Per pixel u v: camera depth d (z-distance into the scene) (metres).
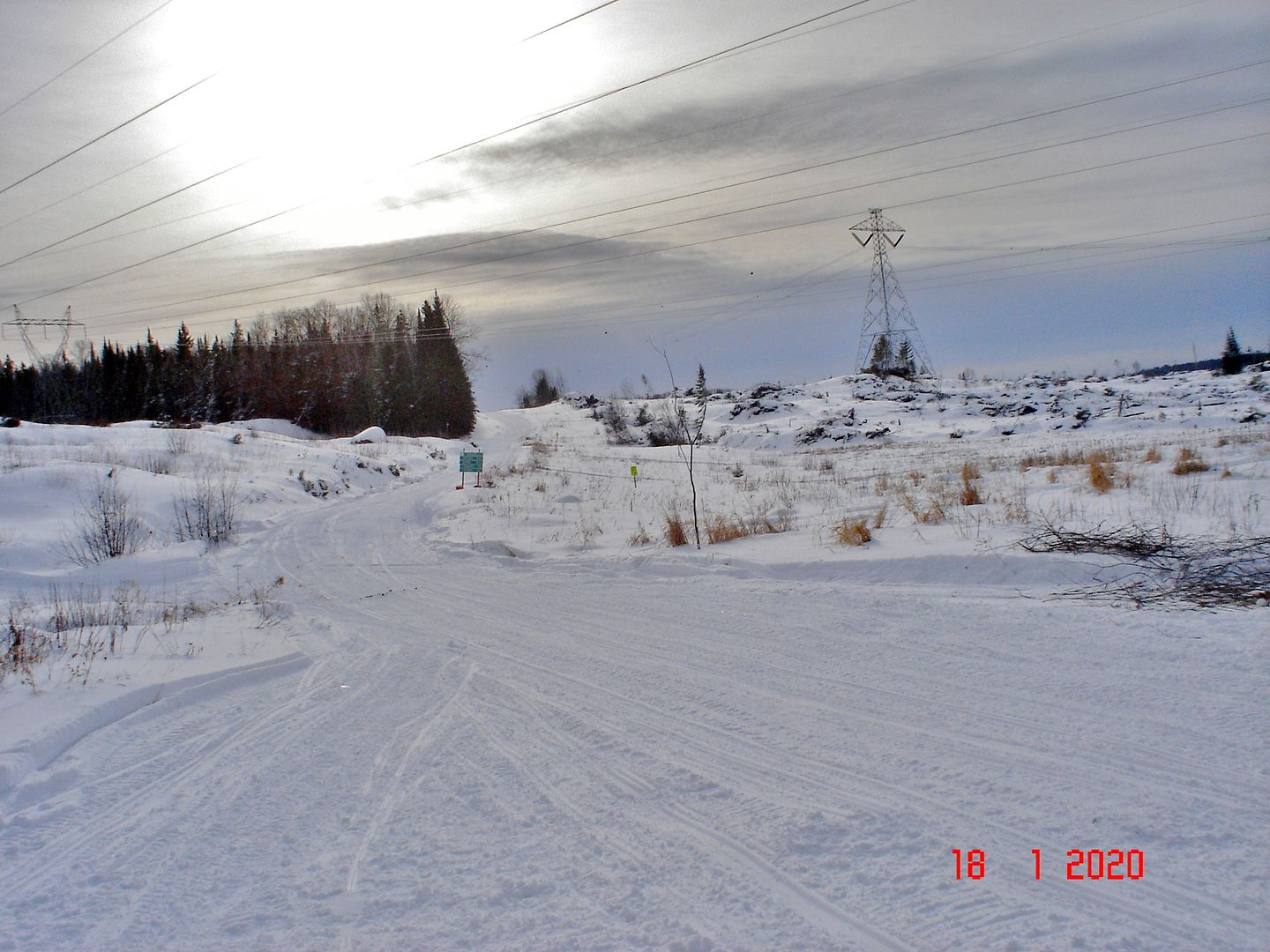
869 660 6.71
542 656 7.89
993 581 8.83
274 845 4.30
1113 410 51.44
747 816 4.28
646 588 10.98
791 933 3.28
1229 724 4.88
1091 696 5.49
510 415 111.56
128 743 5.92
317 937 3.44
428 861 4.04
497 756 5.36
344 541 19.48
